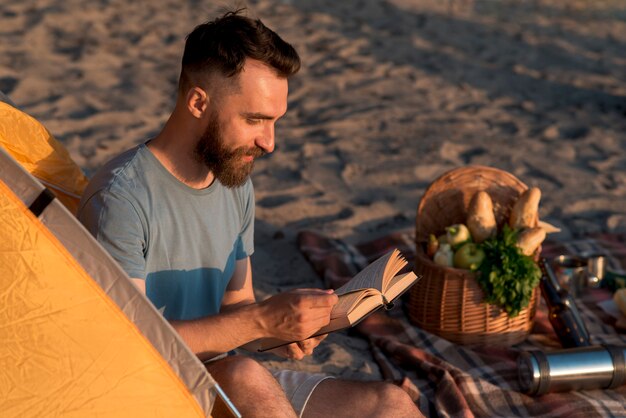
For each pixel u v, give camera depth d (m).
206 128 2.18
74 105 6.27
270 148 2.24
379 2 10.78
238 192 2.45
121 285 1.90
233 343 2.13
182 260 2.28
